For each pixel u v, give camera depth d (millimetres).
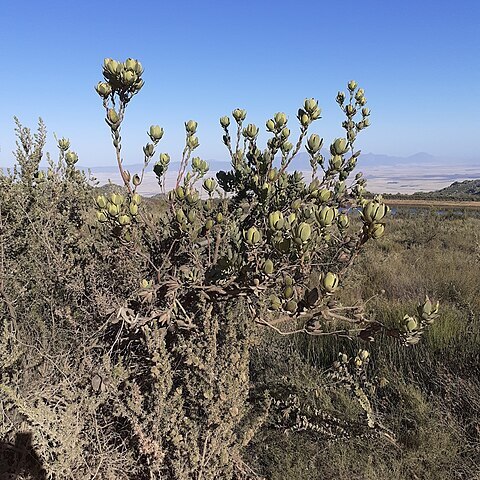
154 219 2156
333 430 2732
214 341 1921
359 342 3717
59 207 2781
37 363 2131
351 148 2164
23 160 2691
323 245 1697
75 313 2209
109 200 1679
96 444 1926
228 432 2006
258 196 2018
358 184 1958
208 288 1735
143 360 2084
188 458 1907
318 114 1941
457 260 7691
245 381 2037
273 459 2604
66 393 1884
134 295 1975
